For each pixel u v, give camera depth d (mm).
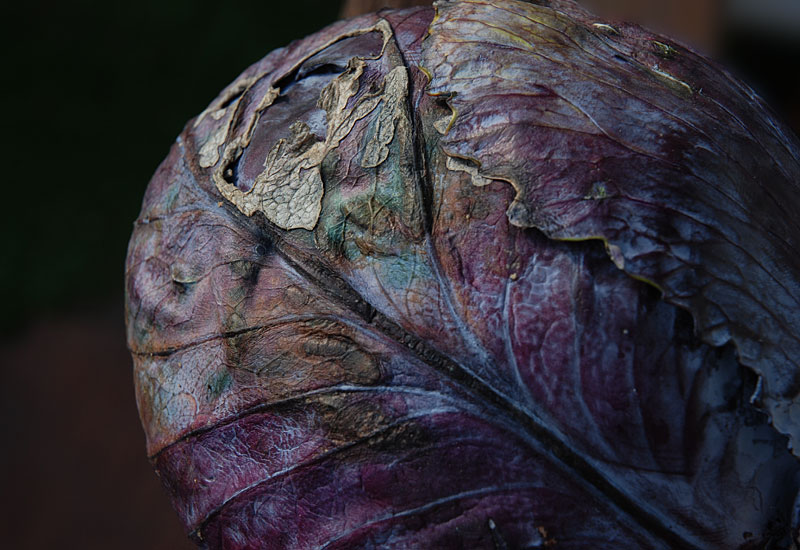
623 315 359
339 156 380
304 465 374
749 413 362
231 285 383
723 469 363
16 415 795
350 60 393
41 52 972
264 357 377
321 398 371
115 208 914
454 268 366
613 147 367
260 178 387
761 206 373
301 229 378
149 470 756
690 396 360
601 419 361
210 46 980
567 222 360
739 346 356
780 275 366
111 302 868
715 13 583
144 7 995
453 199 368
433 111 376
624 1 543
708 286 358
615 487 363
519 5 393
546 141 367
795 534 367
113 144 943
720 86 392
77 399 802
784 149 394
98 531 724
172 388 395
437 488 366
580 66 379
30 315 859
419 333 367
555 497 364
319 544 376
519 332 363
